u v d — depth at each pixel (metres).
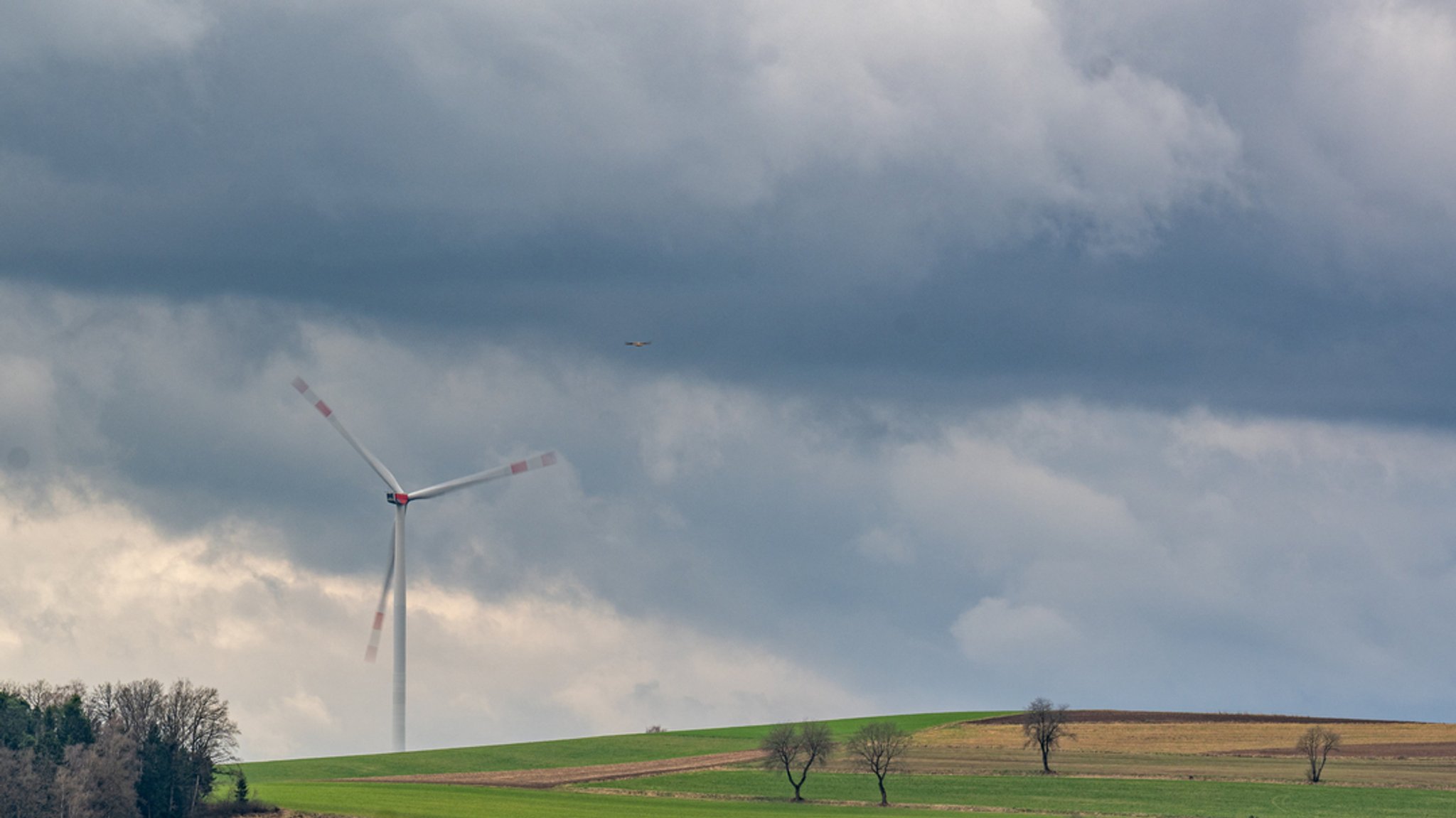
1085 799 158.25
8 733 143.75
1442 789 163.12
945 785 169.25
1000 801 157.75
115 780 133.50
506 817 138.75
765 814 144.62
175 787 141.00
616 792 163.75
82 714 145.25
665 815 142.62
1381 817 145.25
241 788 147.38
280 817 139.50
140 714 145.00
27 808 129.12
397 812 141.88
